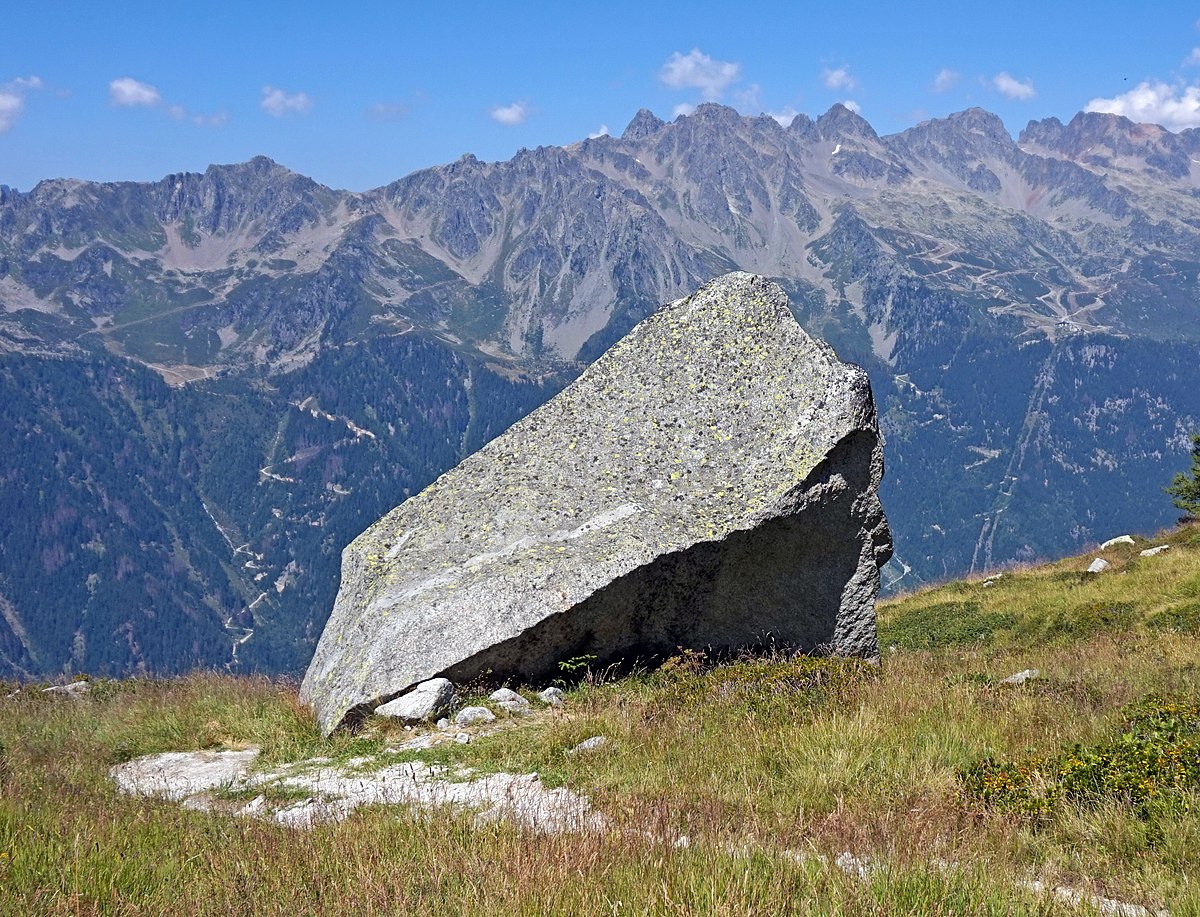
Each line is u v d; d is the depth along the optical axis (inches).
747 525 640.4
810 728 459.2
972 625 1205.7
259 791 467.5
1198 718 410.0
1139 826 325.1
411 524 701.3
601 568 616.7
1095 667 667.4
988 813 351.3
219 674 796.0
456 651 593.0
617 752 468.1
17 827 350.6
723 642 664.4
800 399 678.5
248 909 279.0
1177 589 1059.9
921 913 256.8
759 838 323.3
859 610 679.7
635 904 261.3
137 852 330.6
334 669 623.8
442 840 327.0
